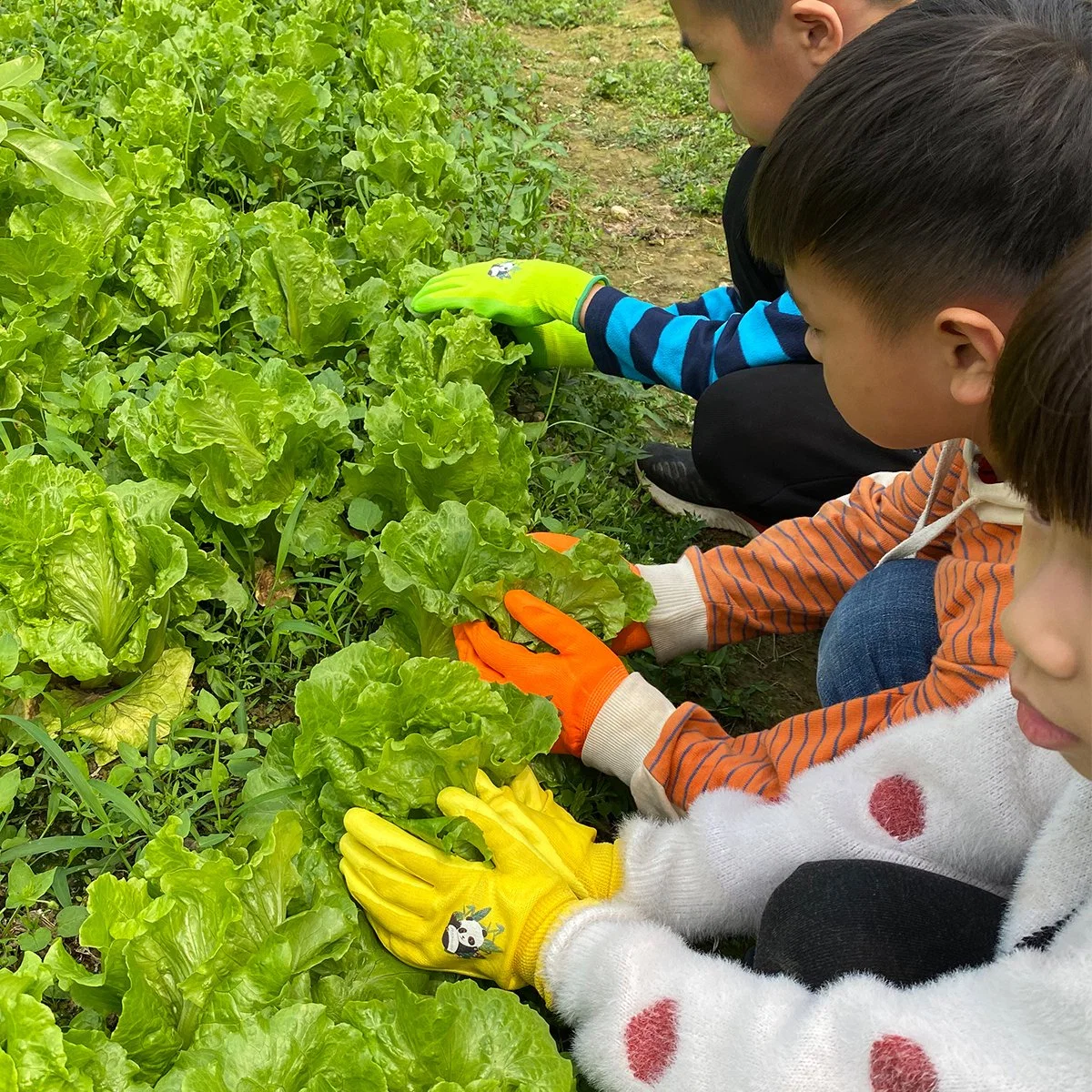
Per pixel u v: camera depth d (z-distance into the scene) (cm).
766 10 223
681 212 441
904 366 155
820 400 252
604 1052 149
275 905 167
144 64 375
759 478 262
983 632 159
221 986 158
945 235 142
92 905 154
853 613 195
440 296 287
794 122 152
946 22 147
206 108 375
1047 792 141
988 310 147
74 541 199
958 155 139
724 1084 133
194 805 197
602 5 643
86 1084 142
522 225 369
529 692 200
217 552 233
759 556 224
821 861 151
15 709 204
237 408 226
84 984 152
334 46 440
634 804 213
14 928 181
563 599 215
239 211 354
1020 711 106
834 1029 125
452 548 210
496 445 237
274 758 191
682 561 228
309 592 241
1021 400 90
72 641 197
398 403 246
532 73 543
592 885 178
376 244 313
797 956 145
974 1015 117
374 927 177
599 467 296
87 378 264
